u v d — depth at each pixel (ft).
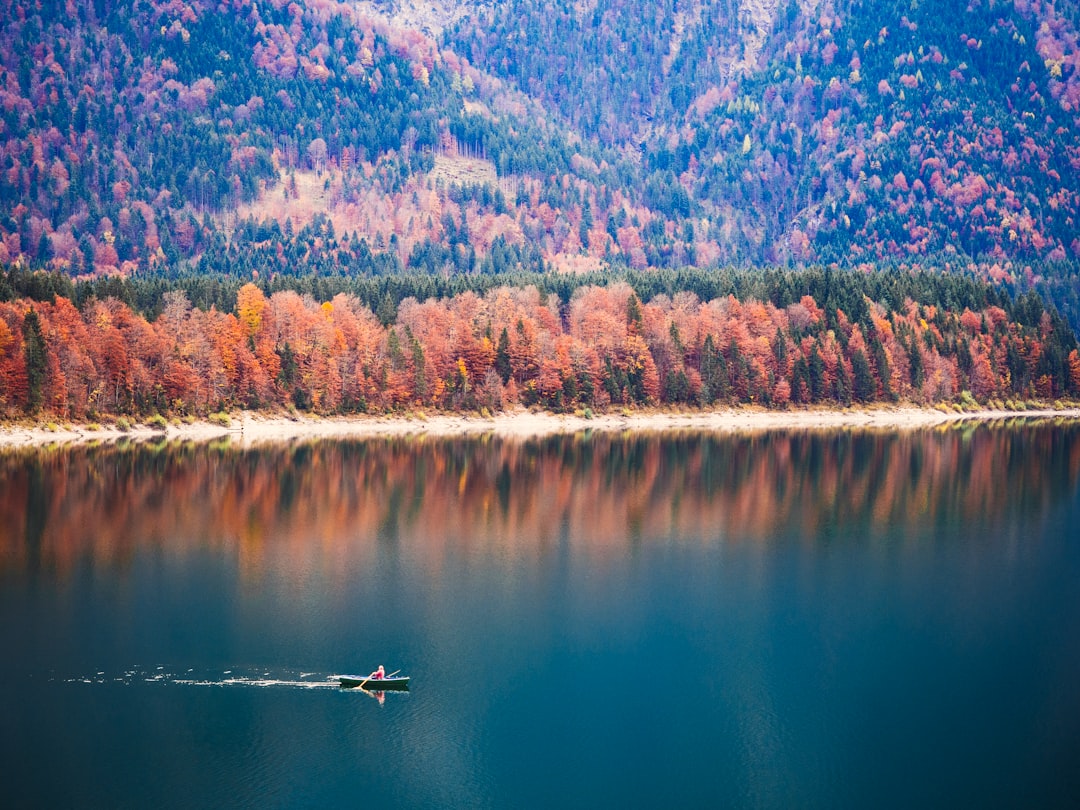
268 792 203.21
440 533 409.69
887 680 258.37
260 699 242.58
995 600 321.73
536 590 329.11
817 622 299.58
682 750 221.87
